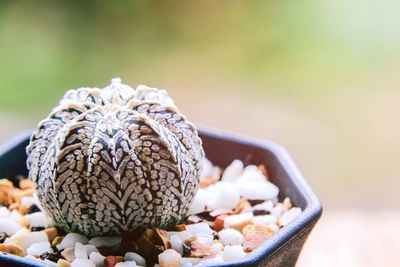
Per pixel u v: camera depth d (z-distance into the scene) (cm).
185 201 22
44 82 53
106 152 20
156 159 21
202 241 22
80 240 22
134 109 22
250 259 19
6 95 51
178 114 22
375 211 44
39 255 21
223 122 51
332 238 29
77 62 56
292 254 21
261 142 26
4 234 23
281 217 23
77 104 22
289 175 24
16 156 25
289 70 56
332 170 47
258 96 53
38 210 24
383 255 28
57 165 21
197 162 22
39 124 22
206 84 55
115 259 21
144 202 21
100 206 21
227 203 24
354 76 55
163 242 21
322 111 52
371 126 51
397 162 48
